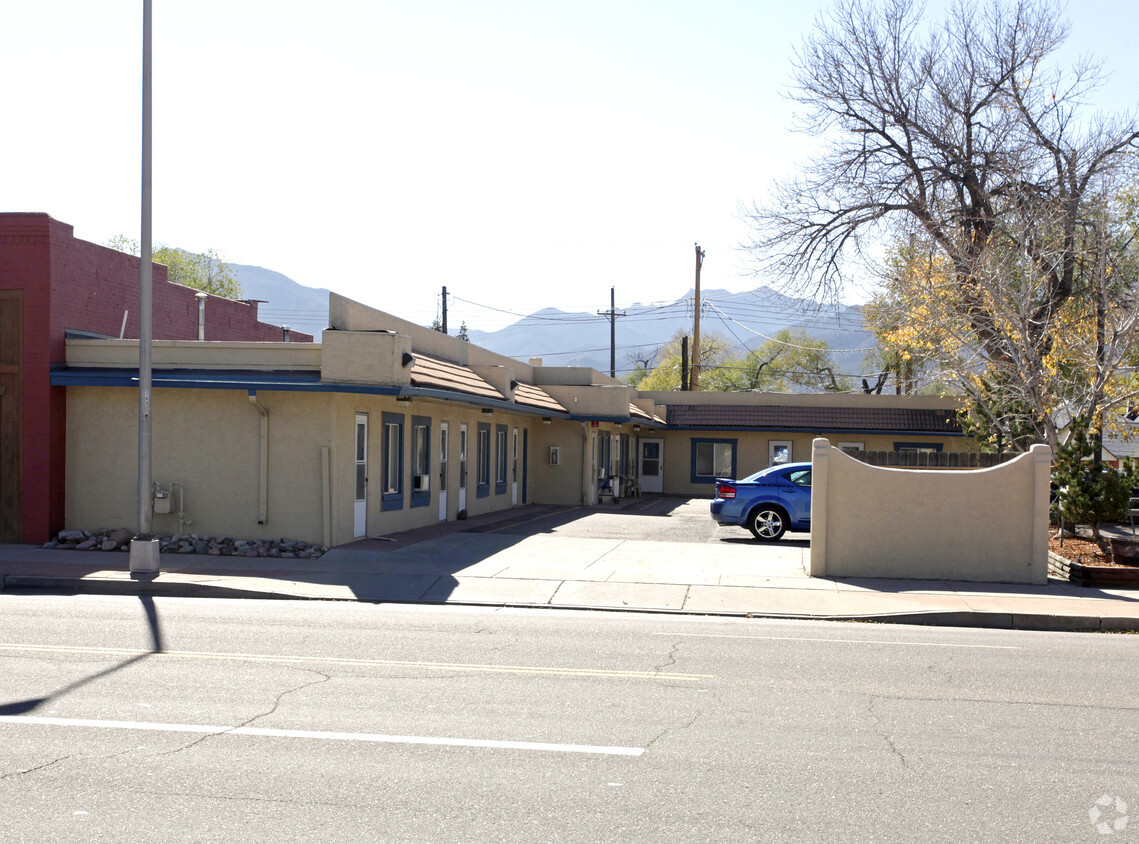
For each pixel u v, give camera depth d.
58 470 18.55
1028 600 14.28
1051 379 22.19
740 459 42.75
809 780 6.17
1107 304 20.36
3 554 16.89
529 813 5.49
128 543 17.72
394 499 21.11
